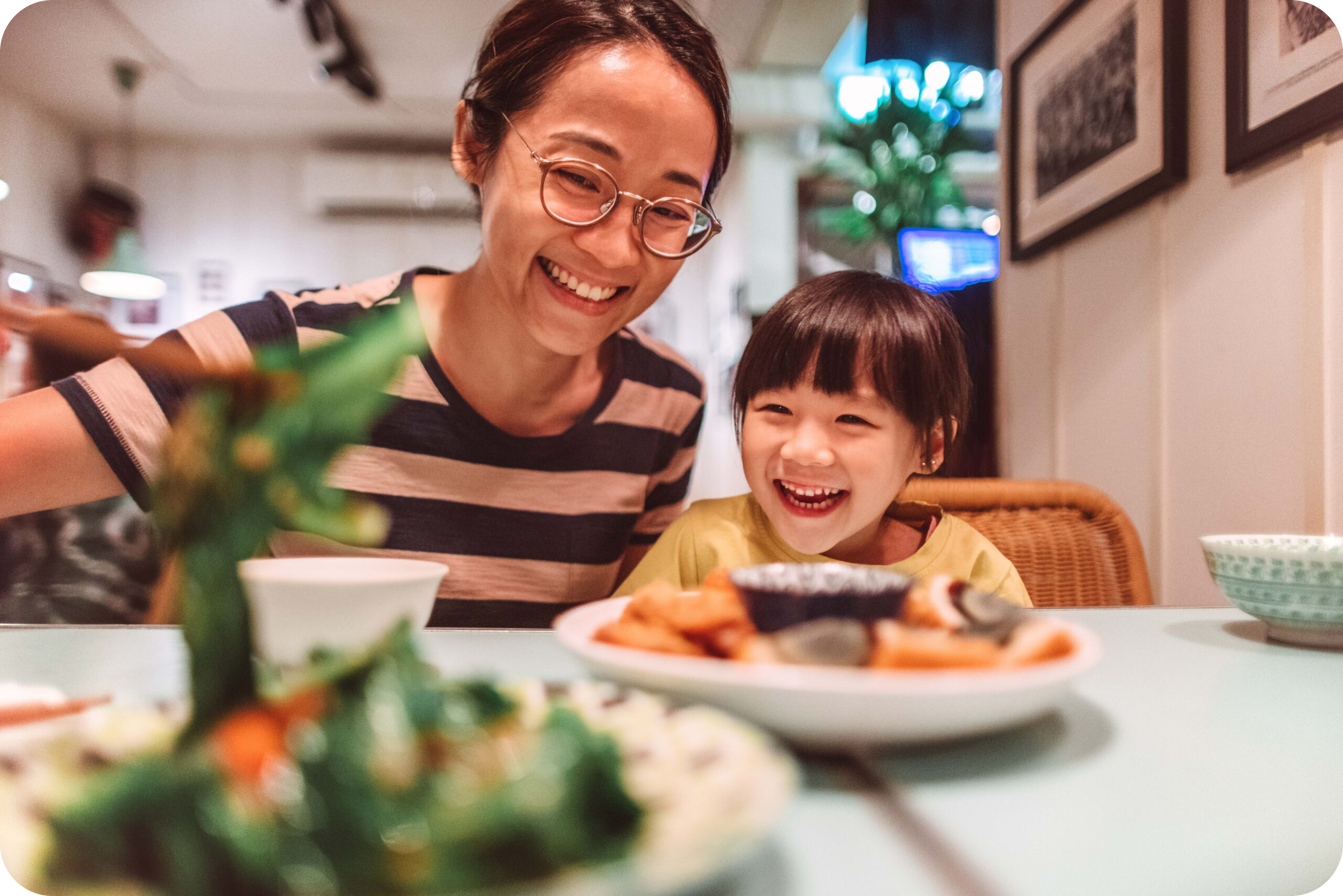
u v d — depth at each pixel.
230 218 5.05
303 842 0.20
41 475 0.77
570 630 0.45
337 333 0.92
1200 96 1.19
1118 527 1.14
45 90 4.25
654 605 0.45
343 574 0.53
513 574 0.97
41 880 0.20
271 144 5.03
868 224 3.77
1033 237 1.59
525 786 0.21
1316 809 0.31
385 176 4.96
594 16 0.80
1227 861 0.27
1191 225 1.21
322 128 4.80
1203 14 1.18
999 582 0.93
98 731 0.28
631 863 0.20
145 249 4.93
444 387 0.93
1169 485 1.26
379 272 5.18
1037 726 0.41
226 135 4.88
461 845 0.20
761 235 4.80
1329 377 0.98
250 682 0.26
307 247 5.14
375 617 0.45
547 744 0.23
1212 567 0.66
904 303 0.93
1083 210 1.42
